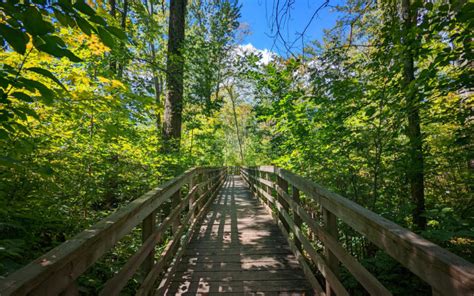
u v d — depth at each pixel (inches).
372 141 140.2
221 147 705.6
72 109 107.7
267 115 211.2
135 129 210.1
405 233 40.6
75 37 110.0
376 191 137.5
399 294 98.8
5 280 30.7
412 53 115.3
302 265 114.5
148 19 313.6
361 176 152.6
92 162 143.4
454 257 30.9
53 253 38.7
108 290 52.7
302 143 176.2
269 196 234.2
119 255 124.7
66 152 128.0
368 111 131.3
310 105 177.0
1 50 83.4
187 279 112.8
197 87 283.9
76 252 40.9
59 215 113.1
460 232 84.2
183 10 301.1
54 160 120.0
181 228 136.2
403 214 126.0
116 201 189.5
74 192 129.3
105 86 113.2
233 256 137.8
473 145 121.6
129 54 211.5
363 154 145.0
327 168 164.4
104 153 157.3
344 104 149.3
